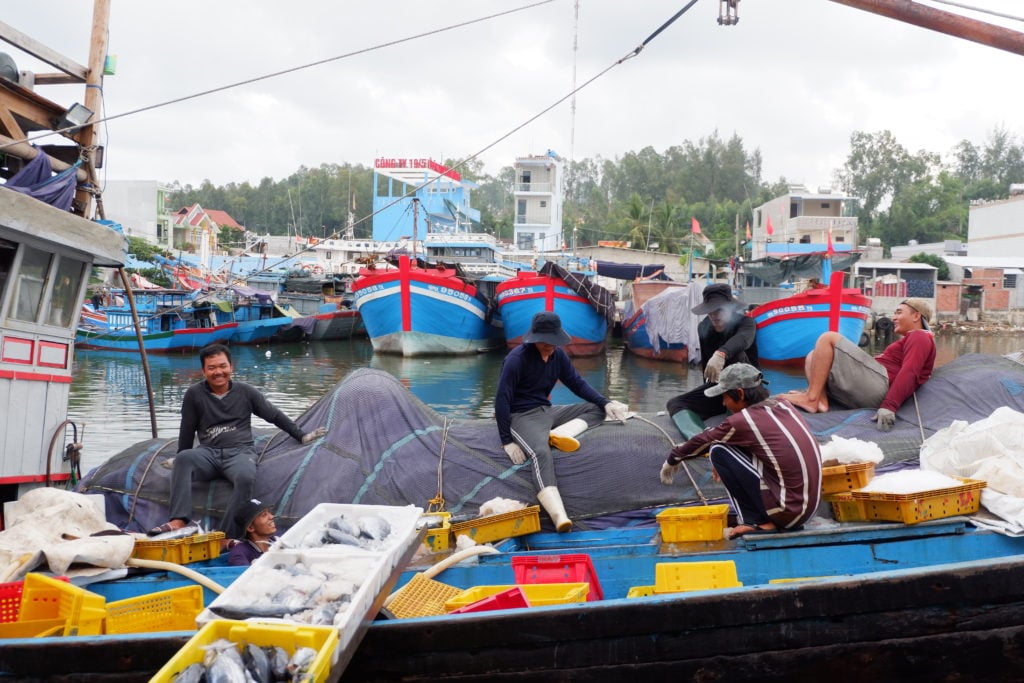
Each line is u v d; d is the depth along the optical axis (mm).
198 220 58906
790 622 3678
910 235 65812
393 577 3805
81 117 7023
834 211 49594
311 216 95750
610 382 20641
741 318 6438
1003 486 5023
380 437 6090
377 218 52312
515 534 5430
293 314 33750
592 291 25516
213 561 5086
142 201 53219
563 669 3641
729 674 3678
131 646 3457
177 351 26078
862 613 3676
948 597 3691
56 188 6504
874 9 5301
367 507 4309
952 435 5656
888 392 6199
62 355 6129
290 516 5652
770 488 4789
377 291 26125
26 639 3504
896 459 5777
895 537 4816
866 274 44875
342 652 3041
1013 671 3754
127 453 6211
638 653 3648
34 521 4941
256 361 24734
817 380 6426
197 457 5406
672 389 19188
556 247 52875
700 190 93938
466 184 53062
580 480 5758
